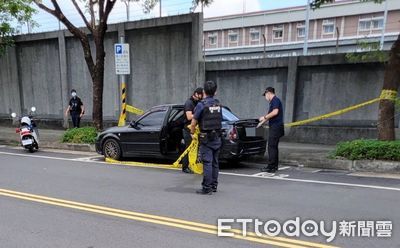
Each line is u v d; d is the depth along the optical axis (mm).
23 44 19266
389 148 8945
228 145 8961
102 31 13453
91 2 13523
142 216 5816
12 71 19750
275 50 28109
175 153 9992
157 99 15539
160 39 15188
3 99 20406
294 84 12547
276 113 8844
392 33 26062
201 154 7109
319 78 12289
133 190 7387
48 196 7008
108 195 7031
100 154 11398
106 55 16719
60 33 17844
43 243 4855
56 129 18531
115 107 16719
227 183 7938
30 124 12961
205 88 7098
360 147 9305
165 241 4855
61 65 17984
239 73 13648
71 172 9234
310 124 12531
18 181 8281
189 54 14516
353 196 6812
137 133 10297
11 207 6379
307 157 9922
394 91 9469
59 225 5492
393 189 7285
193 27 14141
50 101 18828
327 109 12250
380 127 9672
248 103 13562
